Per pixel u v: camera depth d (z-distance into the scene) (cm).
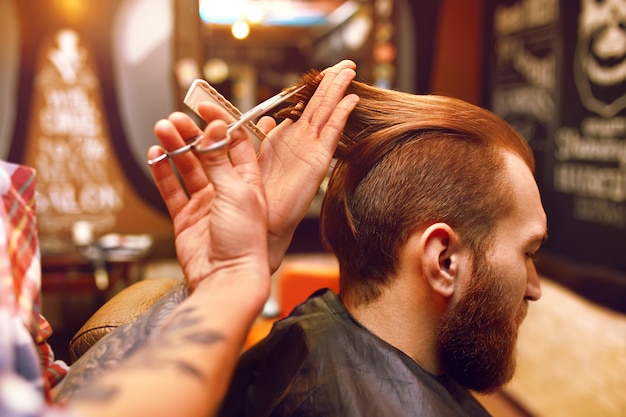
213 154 51
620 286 234
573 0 274
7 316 37
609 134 251
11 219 52
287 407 72
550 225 303
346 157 74
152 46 381
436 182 70
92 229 394
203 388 38
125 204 398
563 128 288
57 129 383
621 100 242
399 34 409
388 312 74
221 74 430
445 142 71
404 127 72
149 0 377
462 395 80
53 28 373
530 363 283
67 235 366
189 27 371
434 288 71
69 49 376
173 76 384
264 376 76
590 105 265
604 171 255
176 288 57
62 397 51
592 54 261
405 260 72
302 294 229
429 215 70
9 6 365
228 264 51
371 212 72
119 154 393
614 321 236
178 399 36
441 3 402
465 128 72
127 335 55
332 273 225
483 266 71
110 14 376
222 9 362
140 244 357
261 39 437
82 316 257
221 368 41
